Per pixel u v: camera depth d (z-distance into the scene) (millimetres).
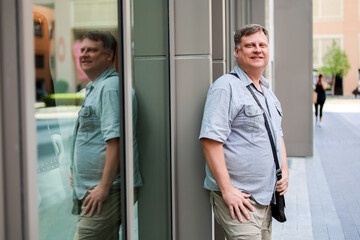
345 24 54375
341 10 54250
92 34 1942
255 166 2803
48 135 1594
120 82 2285
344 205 6906
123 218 2361
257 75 2959
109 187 2176
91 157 1975
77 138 1834
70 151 1778
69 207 1788
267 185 2854
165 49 3062
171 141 3156
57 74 1644
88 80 1921
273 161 2891
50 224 1649
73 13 1774
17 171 1270
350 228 5762
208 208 3201
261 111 2838
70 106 1760
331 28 54750
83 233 1898
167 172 3127
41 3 1527
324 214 6430
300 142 11414
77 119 1826
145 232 2756
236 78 2887
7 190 1242
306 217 6219
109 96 2152
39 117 1521
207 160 2803
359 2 53812
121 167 2320
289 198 7316
